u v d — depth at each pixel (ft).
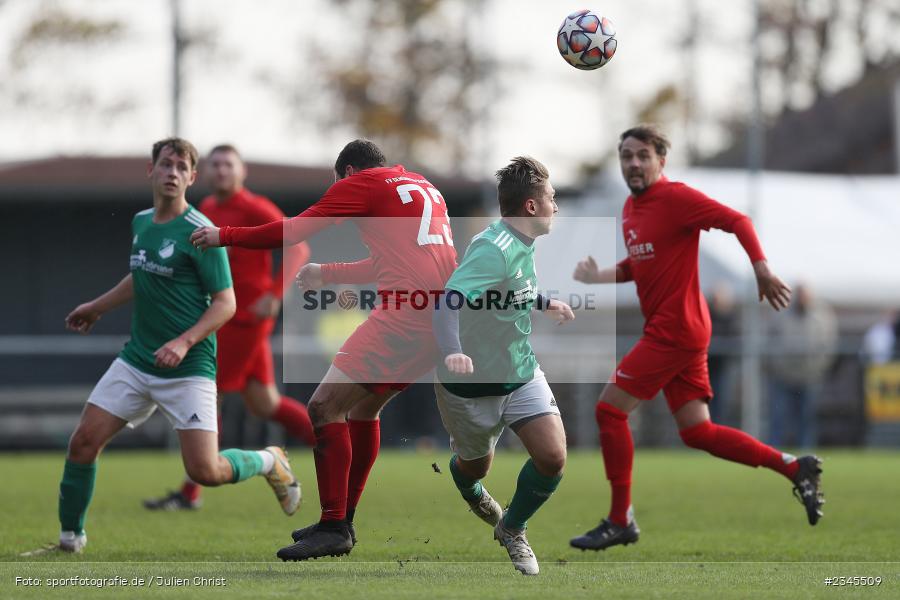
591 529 94.89
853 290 254.68
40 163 249.96
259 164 247.09
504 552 82.84
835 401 213.05
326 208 72.23
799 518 107.65
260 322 118.21
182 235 80.33
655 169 90.17
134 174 243.60
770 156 424.05
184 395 81.30
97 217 241.76
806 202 275.18
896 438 211.82
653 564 77.15
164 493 128.88
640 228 89.86
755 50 241.96
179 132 240.73
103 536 91.15
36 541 87.04
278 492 90.12
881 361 212.84
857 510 114.01
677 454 206.80
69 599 58.49
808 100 458.09
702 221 88.12
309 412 72.69
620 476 86.79
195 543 86.84
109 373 82.17
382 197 72.59
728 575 69.97
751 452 90.58
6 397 219.61
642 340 90.02
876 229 268.82
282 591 61.00
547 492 70.13
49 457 194.70
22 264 240.53
